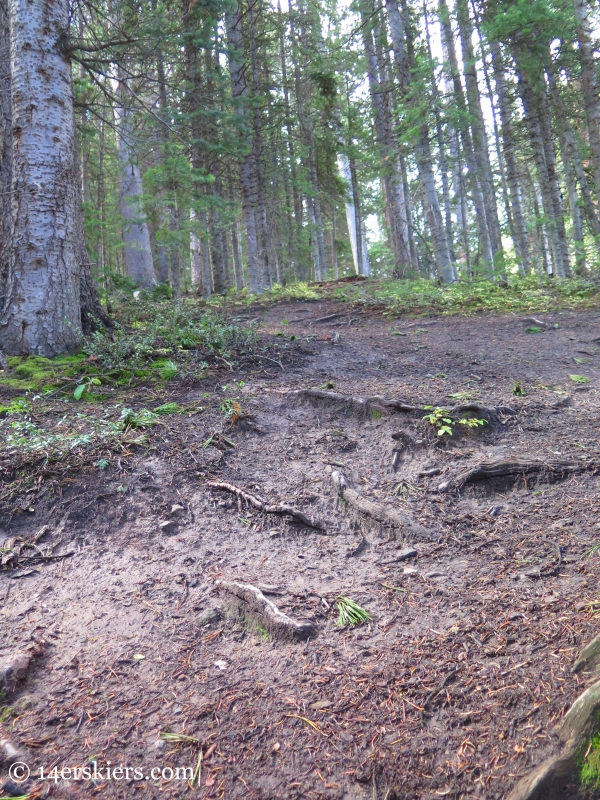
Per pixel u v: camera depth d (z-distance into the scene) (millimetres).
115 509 3705
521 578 2988
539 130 15117
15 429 4477
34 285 6418
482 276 14555
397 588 3039
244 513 3777
